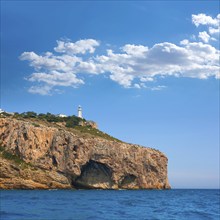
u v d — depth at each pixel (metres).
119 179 181.12
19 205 63.66
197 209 69.12
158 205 78.31
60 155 163.50
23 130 162.50
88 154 170.50
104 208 63.22
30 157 158.50
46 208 58.78
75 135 170.38
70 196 106.88
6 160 152.75
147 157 192.50
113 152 178.25
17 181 146.75
